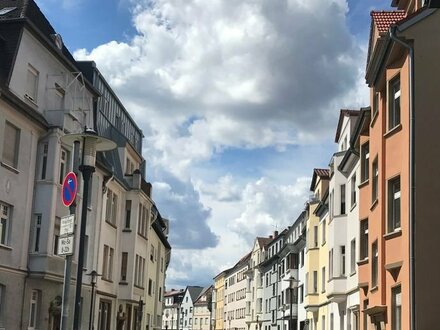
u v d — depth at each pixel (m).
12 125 24.09
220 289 126.06
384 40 19.52
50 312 26.45
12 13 28.06
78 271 12.58
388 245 19.67
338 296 31.98
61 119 26.81
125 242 37.81
